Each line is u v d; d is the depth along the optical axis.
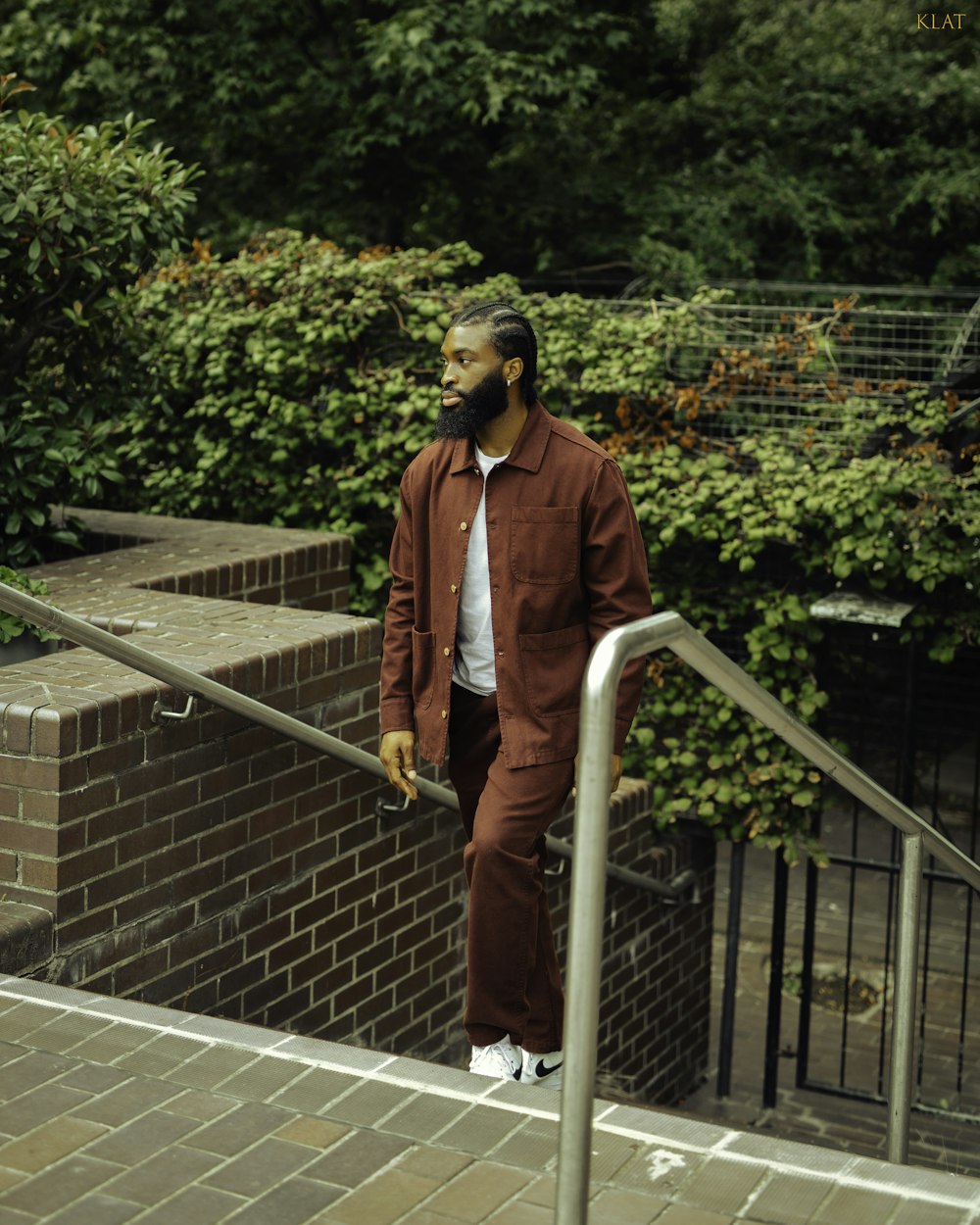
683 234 12.84
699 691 7.85
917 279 14.12
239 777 4.42
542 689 3.25
